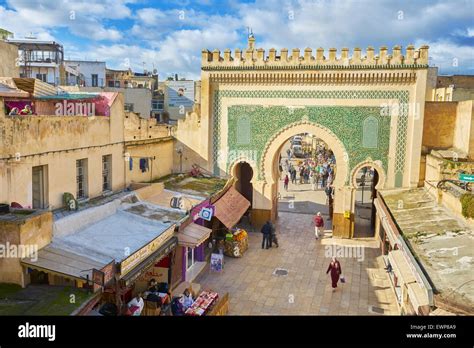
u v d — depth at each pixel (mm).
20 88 15047
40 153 12109
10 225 9742
